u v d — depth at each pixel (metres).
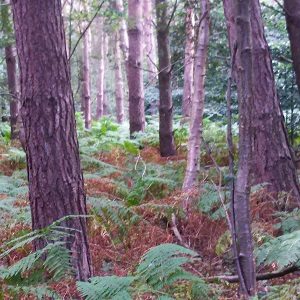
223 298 3.23
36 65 3.63
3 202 5.12
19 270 3.15
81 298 3.24
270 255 3.31
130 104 9.90
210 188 5.34
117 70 18.53
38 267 3.56
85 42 16.00
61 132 3.69
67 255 3.42
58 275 3.34
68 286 3.29
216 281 3.67
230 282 3.62
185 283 3.34
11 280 3.38
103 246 4.64
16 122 10.35
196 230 5.00
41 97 3.64
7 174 7.37
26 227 4.61
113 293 2.75
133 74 9.79
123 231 4.80
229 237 4.40
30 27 3.63
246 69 2.31
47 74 3.64
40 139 3.66
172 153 8.16
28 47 3.64
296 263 3.39
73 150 3.75
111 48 24.80
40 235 3.37
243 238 2.46
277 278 3.74
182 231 5.09
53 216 3.67
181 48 9.23
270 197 5.05
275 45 8.74
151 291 2.82
